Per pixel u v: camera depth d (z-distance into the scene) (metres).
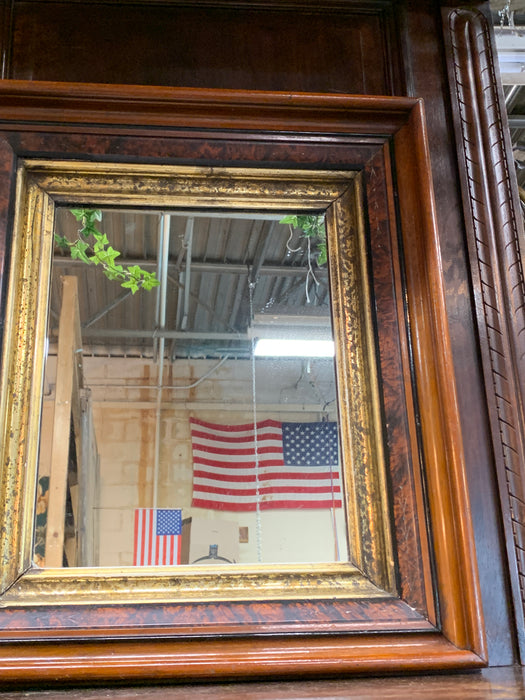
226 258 1.06
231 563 0.89
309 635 0.83
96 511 0.92
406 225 1.00
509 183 1.04
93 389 0.99
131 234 1.04
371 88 1.08
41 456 0.91
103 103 0.99
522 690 0.71
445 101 1.07
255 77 1.06
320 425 0.98
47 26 1.05
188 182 1.01
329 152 1.03
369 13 1.11
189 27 1.07
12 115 0.98
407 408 0.94
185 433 0.98
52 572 0.85
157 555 0.89
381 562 0.89
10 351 0.91
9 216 0.95
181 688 0.76
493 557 0.88
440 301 0.94
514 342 0.97
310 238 1.05
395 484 0.91
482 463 0.91
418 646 0.82
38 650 0.79
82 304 1.02
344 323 0.99
